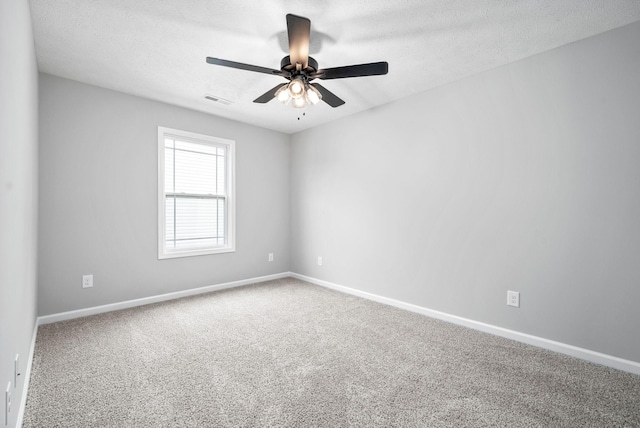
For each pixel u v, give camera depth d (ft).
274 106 11.47
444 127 9.41
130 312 9.83
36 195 7.91
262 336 8.08
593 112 6.82
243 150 13.51
